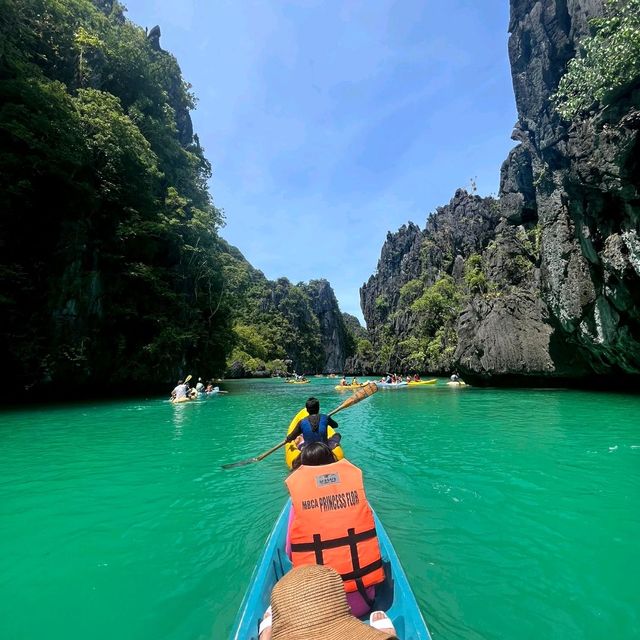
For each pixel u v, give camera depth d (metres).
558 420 11.19
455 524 4.43
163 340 23.23
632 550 3.81
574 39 20.02
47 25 24.36
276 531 3.56
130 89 30.78
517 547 3.89
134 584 3.38
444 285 52.25
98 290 20.53
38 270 18.30
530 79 24.41
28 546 4.07
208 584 3.38
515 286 28.94
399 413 13.93
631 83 12.81
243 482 6.16
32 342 17.45
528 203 31.00
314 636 1.39
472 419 11.98
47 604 3.11
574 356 21.20
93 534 4.35
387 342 68.81
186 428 11.35
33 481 6.23
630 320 15.72
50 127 17.89
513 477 6.07
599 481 5.82
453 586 3.24
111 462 7.38
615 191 13.95
